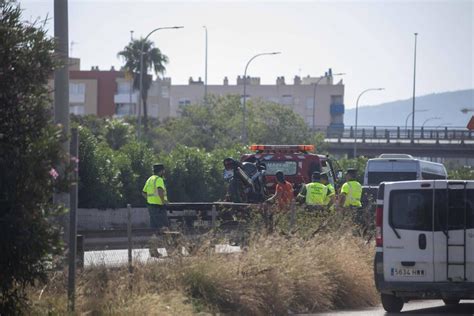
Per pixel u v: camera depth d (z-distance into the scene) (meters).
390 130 191.75
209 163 86.06
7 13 22.45
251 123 174.75
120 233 43.09
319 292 33.72
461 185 31.92
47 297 25.48
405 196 32.22
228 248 33.09
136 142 81.69
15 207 21.41
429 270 31.78
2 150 21.48
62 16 30.11
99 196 70.12
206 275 30.16
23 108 22.17
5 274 22.14
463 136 171.75
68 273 25.98
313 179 48.25
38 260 22.17
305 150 57.00
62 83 29.84
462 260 31.62
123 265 29.89
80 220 67.69
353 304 35.53
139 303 26.22
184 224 36.34
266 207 38.56
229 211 40.66
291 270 33.00
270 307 31.52
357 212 44.09
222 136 171.25
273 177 55.84
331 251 36.06
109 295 26.50
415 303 37.94
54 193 22.22
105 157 71.12
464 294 31.53
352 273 35.84
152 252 31.77
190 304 28.14
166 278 29.78
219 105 196.38
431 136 182.62
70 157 22.41
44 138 21.58
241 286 30.66
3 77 21.88
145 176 78.56
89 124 138.00
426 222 31.92
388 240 32.22
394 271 32.09
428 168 77.44
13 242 21.44
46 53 22.47
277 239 34.56
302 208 39.69
